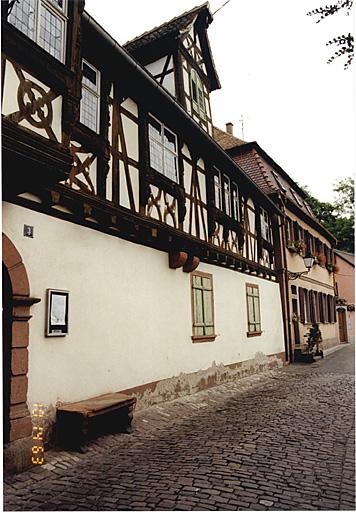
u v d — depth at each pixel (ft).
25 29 14.64
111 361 21.03
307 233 67.00
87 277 19.86
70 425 16.87
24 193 16.67
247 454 16.51
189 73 34.42
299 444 17.84
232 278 37.91
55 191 17.24
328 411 24.38
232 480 13.78
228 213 37.37
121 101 22.91
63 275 18.35
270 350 45.34
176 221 27.58
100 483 13.61
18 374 15.37
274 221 52.03
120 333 21.94
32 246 16.85
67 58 16.01
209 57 37.73
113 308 21.54
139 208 23.57
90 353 19.61
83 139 19.51
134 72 22.39
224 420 22.59
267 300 46.55
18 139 13.53
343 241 98.58
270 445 17.71
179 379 27.32
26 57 14.08
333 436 19.08
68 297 18.45
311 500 12.30
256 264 42.37
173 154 28.48
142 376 23.56
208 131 37.19
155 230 24.21
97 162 20.48
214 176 35.14
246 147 55.62
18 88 13.80
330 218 98.84
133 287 23.44
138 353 23.32
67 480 13.93
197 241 29.50
